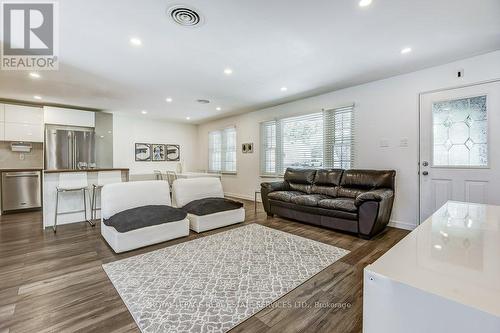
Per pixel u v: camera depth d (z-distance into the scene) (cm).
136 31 242
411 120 356
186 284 205
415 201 354
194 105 559
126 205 327
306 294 191
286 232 347
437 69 332
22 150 535
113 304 178
